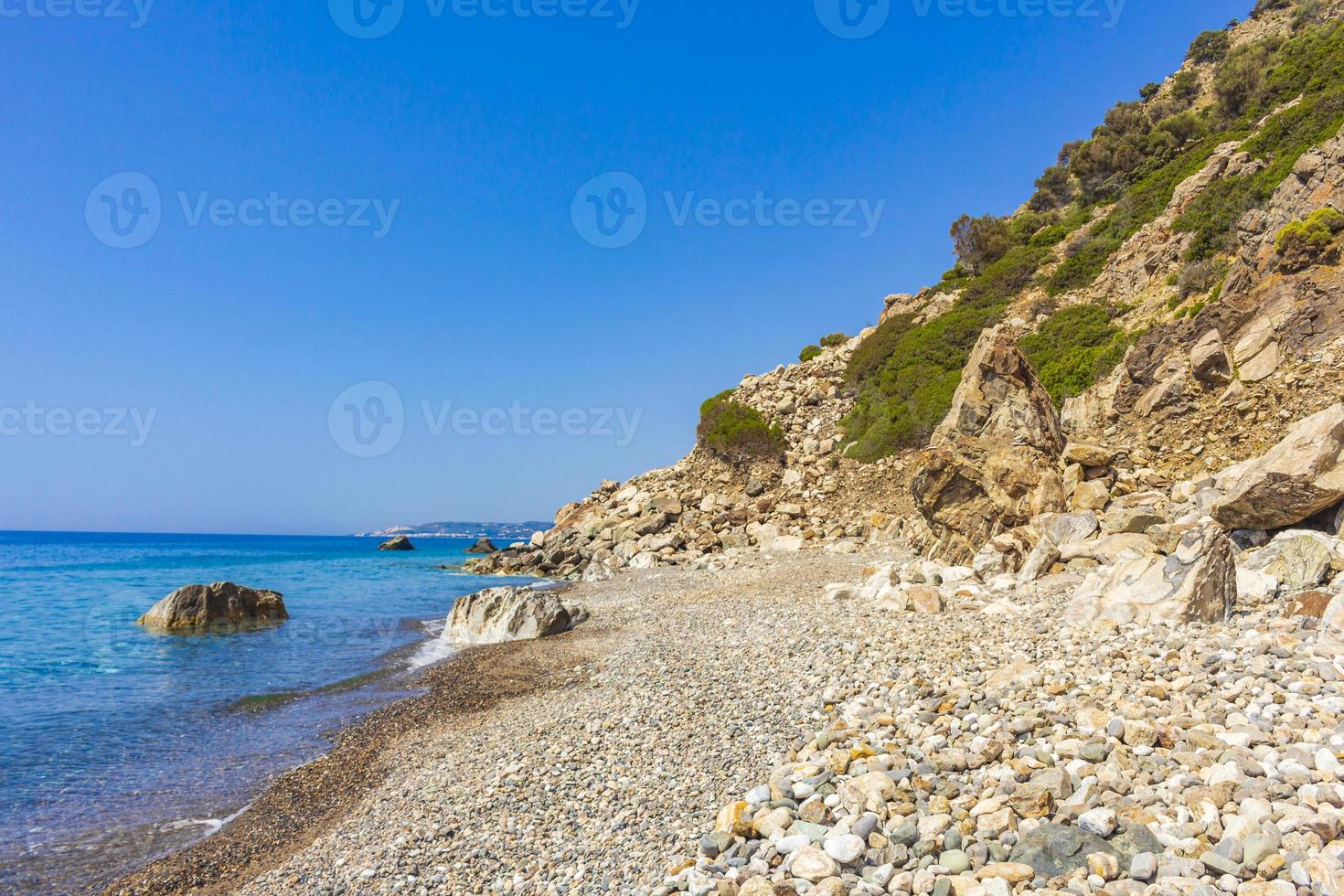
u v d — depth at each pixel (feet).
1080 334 117.60
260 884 26.61
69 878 28.14
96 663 65.41
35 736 44.57
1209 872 17.03
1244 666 28.09
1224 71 181.57
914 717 29.14
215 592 88.89
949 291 172.55
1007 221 200.75
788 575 88.22
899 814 21.77
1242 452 73.51
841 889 18.61
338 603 108.99
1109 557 57.82
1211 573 37.22
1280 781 19.49
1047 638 37.99
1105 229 148.56
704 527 134.82
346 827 31.19
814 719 32.83
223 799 35.32
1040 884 17.67
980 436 76.89
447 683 55.11
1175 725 23.97
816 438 150.61
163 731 45.42
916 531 97.86
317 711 49.52
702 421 163.84
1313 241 80.23
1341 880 15.35
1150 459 80.38
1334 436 45.34
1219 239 107.24
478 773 34.73
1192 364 83.51
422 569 178.50
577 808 28.68
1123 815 19.52
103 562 217.36
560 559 146.92
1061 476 74.23
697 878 20.54
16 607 105.81
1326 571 38.81
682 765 30.68
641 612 77.87
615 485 176.55
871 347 164.45
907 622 47.96
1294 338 77.30
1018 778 22.70
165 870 28.53
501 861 25.48
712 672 44.86
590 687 49.14
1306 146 103.60
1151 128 183.52
